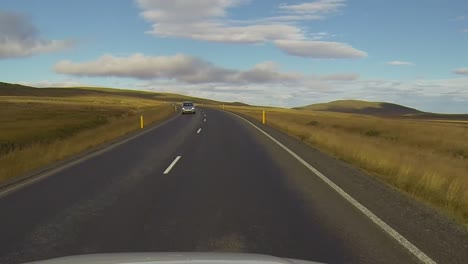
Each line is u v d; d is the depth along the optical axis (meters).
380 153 15.78
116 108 90.31
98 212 7.84
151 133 26.84
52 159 15.55
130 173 12.30
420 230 6.75
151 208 8.15
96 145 20.36
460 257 5.57
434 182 10.30
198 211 7.91
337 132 28.86
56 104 108.25
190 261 3.06
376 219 7.37
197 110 78.56
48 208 8.17
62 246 5.93
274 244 6.02
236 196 9.23
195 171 12.65
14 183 10.81
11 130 34.38
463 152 25.42
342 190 9.91
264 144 20.53
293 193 9.56
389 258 5.50
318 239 6.25
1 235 6.45
